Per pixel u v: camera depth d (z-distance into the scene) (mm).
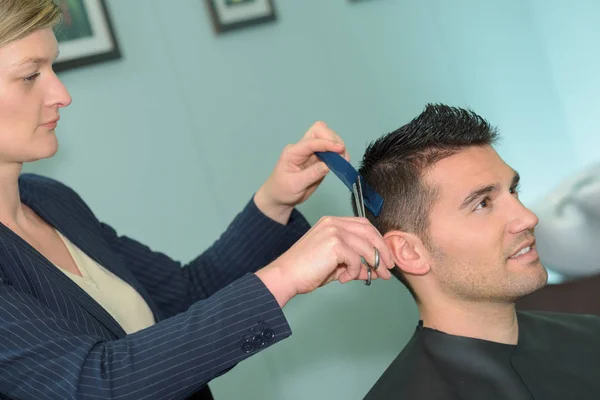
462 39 3000
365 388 2719
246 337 1062
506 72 3098
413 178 1342
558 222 2359
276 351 2576
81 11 2289
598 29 3166
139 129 2396
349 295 2713
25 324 1066
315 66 2701
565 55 3188
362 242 1079
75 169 2299
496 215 1315
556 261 2354
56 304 1191
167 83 2443
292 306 2627
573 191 2422
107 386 1035
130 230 2383
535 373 1375
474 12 3027
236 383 2494
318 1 2709
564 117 3217
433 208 1328
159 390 1048
